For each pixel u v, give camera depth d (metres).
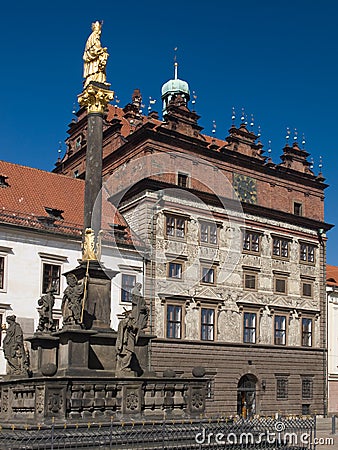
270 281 51.31
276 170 53.31
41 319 21.27
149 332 43.44
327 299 55.75
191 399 20.44
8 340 21.12
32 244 41.62
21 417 18.34
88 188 22.11
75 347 19.19
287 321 51.94
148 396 19.56
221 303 47.75
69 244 43.19
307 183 55.88
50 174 49.84
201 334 46.38
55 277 42.38
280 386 50.66
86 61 23.20
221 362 47.12
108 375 19.31
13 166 48.06
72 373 18.75
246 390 48.81
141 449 15.72
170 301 44.88
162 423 17.44
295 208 54.94
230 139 51.84
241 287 49.22
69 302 19.91
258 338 49.69
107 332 20.31
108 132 52.41
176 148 48.03
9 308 40.06
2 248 40.34
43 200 46.06
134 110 56.75
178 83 61.94
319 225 55.50
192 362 45.53
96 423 17.00
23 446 14.60
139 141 47.34
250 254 50.25
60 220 44.06
